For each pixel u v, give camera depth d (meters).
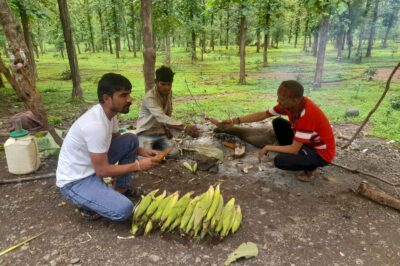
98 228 2.89
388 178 3.92
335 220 3.06
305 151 3.53
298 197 3.46
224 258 2.55
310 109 3.28
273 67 17.42
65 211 3.15
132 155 3.16
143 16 4.97
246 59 22.75
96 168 2.64
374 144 4.97
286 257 2.58
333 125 6.00
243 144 4.80
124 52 31.61
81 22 33.53
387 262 2.54
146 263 2.49
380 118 6.33
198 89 10.47
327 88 10.29
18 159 3.75
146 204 2.86
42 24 24.30
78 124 2.63
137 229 2.79
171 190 3.60
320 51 10.00
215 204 2.90
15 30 3.59
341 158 4.48
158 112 3.89
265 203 3.33
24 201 3.32
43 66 19.80
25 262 2.49
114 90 2.52
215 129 5.04
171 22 11.35
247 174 3.98
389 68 16.03
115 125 3.04
